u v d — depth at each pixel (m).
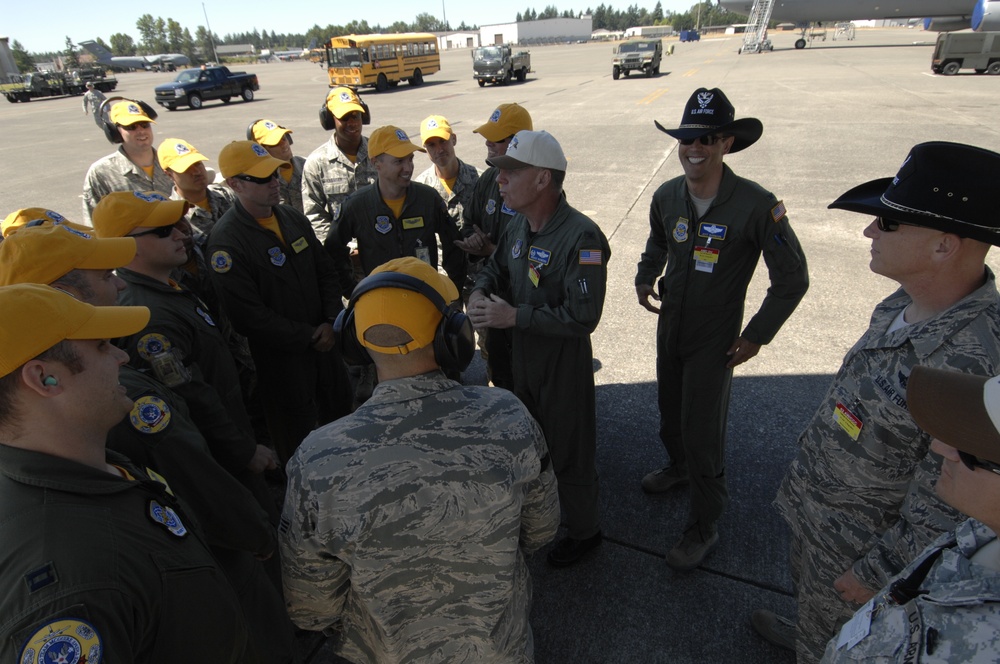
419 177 3.94
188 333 1.92
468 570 1.15
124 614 0.90
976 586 0.77
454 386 1.16
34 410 0.96
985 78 17.39
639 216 6.79
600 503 2.73
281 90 29.23
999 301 1.15
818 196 7.16
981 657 0.73
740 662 1.98
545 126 13.25
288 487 1.11
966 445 0.75
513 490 1.14
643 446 3.11
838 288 4.83
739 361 2.15
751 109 13.51
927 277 1.20
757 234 1.99
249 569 1.68
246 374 3.18
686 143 1.93
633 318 4.55
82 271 1.43
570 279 1.95
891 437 1.28
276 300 2.64
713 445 2.19
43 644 0.81
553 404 2.13
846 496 1.41
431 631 1.20
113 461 1.19
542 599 2.25
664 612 2.18
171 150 3.15
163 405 1.45
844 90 16.06
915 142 9.56
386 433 1.07
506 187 1.99
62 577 0.86
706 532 2.32
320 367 2.97
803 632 1.66
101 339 1.05
